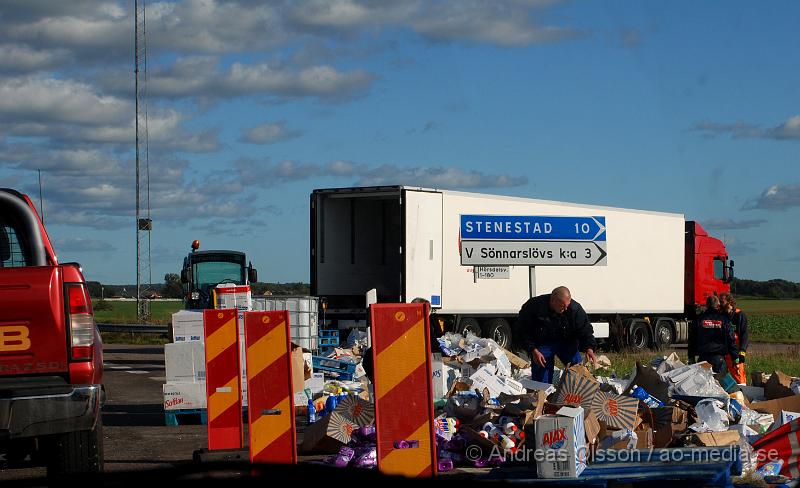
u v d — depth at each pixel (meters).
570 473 7.52
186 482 6.76
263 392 8.50
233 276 30.30
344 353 20.03
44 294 7.41
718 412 10.41
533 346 11.95
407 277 23.81
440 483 6.65
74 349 7.47
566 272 28.58
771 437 8.74
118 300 102.44
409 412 6.92
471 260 25.61
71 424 7.43
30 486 8.41
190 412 12.94
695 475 7.26
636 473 7.54
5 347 7.35
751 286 138.12
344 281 24.31
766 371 20.16
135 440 11.62
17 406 7.28
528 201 27.08
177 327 13.14
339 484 6.57
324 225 24.11
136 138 46.12
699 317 15.00
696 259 33.16
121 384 19.31
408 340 6.95
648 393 10.98
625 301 30.44
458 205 25.33
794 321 58.94
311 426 10.27
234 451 9.44
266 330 8.54
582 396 9.34
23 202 8.11
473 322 25.86
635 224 30.77
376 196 24.09
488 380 12.20
